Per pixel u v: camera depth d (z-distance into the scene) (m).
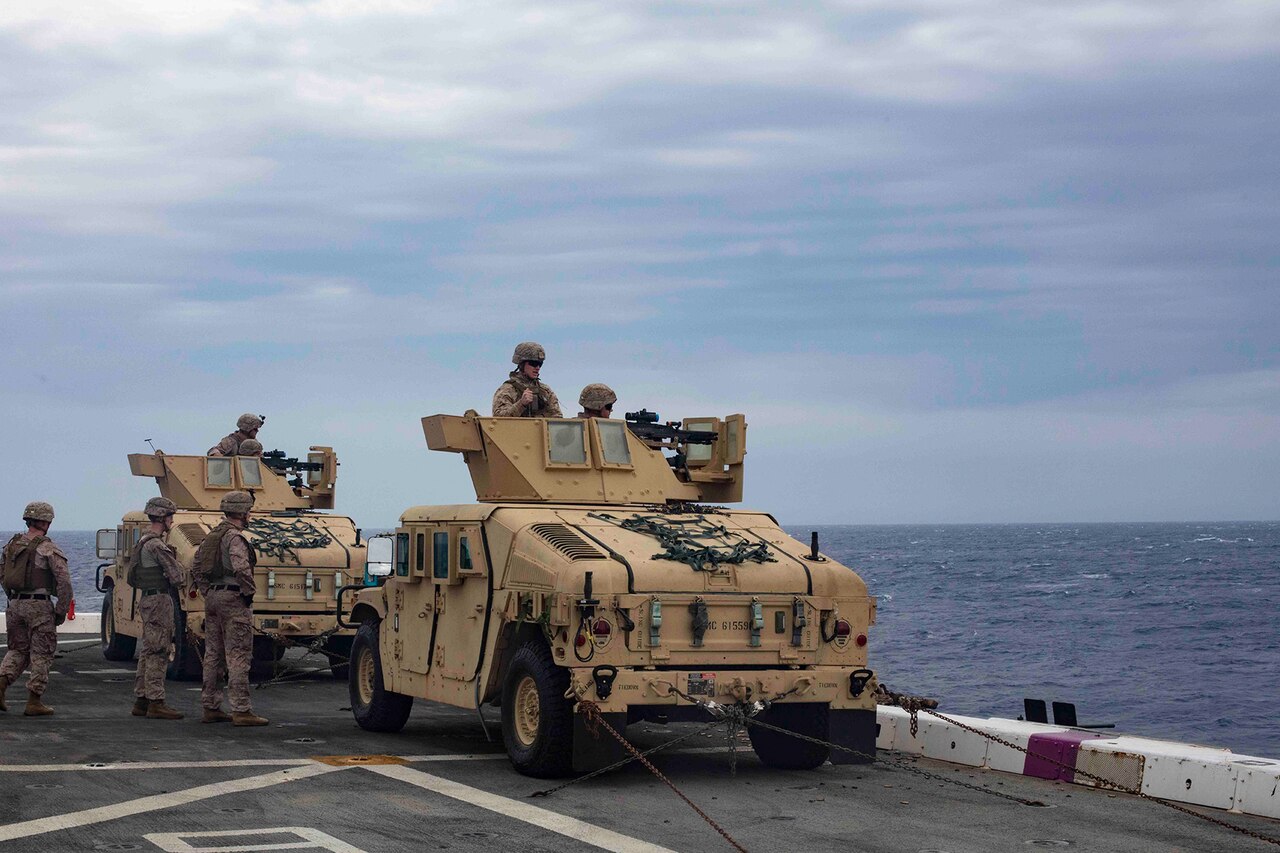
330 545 18.56
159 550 13.80
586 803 9.18
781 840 8.09
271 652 18.12
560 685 9.95
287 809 8.71
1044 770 10.53
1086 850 7.91
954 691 30.16
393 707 12.77
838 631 10.52
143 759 10.75
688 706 10.05
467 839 7.92
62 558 13.88
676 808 9.05
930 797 9.62
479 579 11.14
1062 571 100.69
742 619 10.30
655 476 12.47
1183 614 56.03
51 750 11.17
